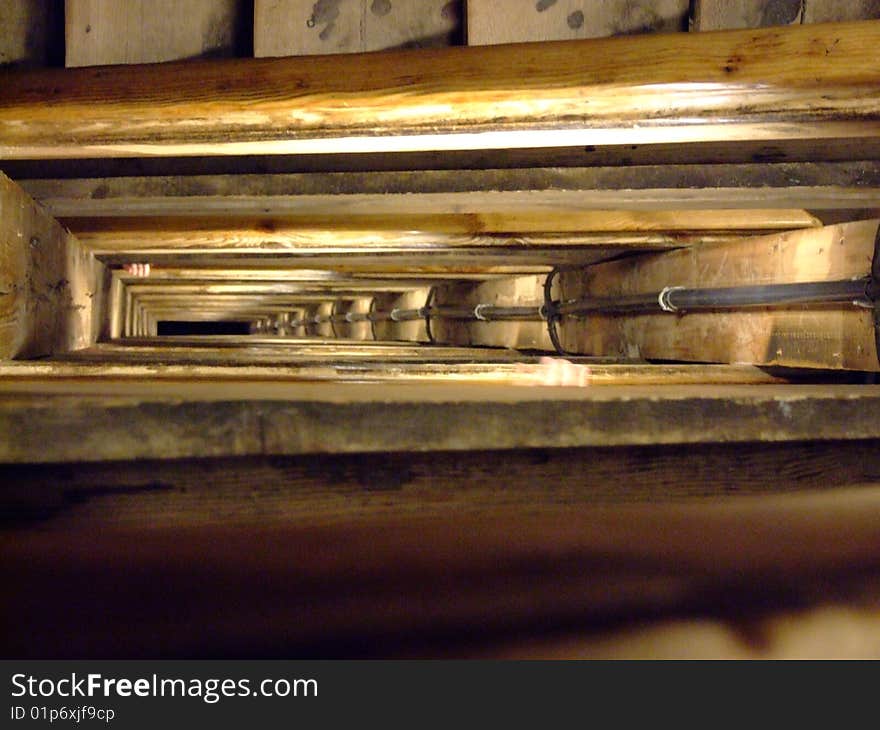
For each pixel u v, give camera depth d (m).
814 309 1.63
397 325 4.15
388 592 0.83
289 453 0.96
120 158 1.52
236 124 1.16
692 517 1.03
